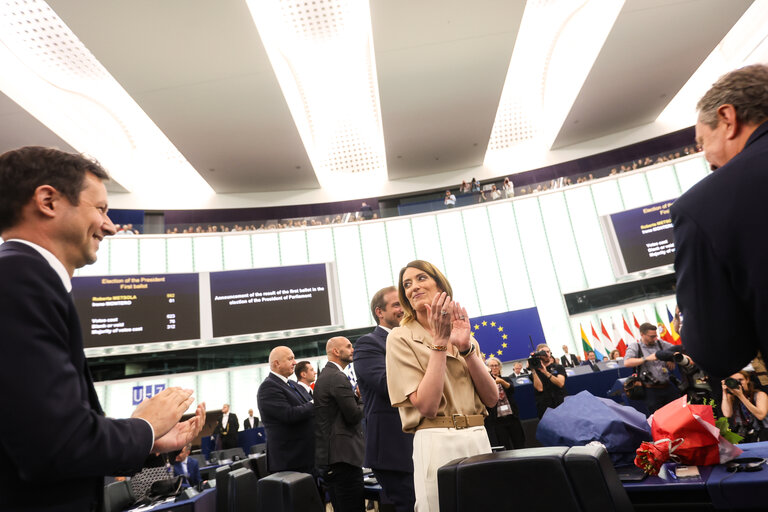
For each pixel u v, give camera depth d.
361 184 14.32
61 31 8.49
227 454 6.65
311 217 13.72
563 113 12.43
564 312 12.54
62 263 0.91
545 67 12.09
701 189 0.96
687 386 3.78
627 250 12.03
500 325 11.63
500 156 14.25
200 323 11.66
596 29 9.95
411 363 1.35
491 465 0.77
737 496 1.09
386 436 1.92
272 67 8.91
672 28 9.58
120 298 11.28
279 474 1.30
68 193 0.91
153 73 8.65
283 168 12.75
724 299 0.91
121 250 12.18
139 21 7.46
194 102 9.62
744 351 0.91
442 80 10.02
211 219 13.66
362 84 11.59
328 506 3.88
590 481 0.71
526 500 0.74
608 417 1.55
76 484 0.78
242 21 7.73
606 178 13.05
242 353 11.97
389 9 7.94
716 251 0.90
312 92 11.48
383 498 2.43
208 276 11.97
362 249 13.45
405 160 13.31
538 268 12.92
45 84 9.48
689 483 1.18
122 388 11.14
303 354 12.12
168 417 0.92
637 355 4.50
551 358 5.13
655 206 12.02
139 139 12.18
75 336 0.86
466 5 8.04
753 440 2.91
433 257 13.33
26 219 0.89
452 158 13.59
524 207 13.38
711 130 1.06
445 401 1.31
